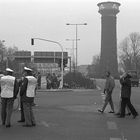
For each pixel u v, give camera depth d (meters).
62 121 13.67
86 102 23.00
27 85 12.08
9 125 12.02
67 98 26.62
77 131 11.31
